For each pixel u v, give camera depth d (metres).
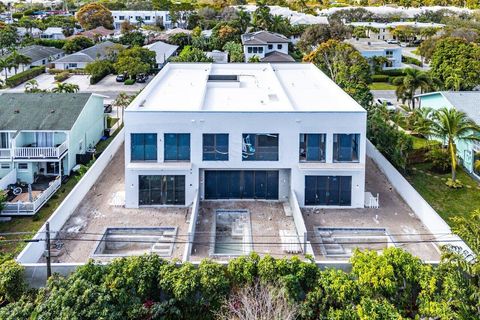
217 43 103.75
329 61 74.62
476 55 68.69
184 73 48.31
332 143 33.06
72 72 88.25
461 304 19.62
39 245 26.61
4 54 94.94
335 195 33.50
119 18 147.12
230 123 32.66
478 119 44.28
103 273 21.31
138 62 79.50
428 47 90.75
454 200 36.97
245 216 32.62
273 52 89.88
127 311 20.12
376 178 38.91
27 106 43.31
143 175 32.94
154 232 30.36
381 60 86.81
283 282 20.95
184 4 153.75
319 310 20.50
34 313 19.20
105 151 40.62
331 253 28.53
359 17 153.25
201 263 22.48
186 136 33.00
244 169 33.84
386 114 48.69
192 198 33.47
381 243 29.92
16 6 178.75
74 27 135.00
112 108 63.94
